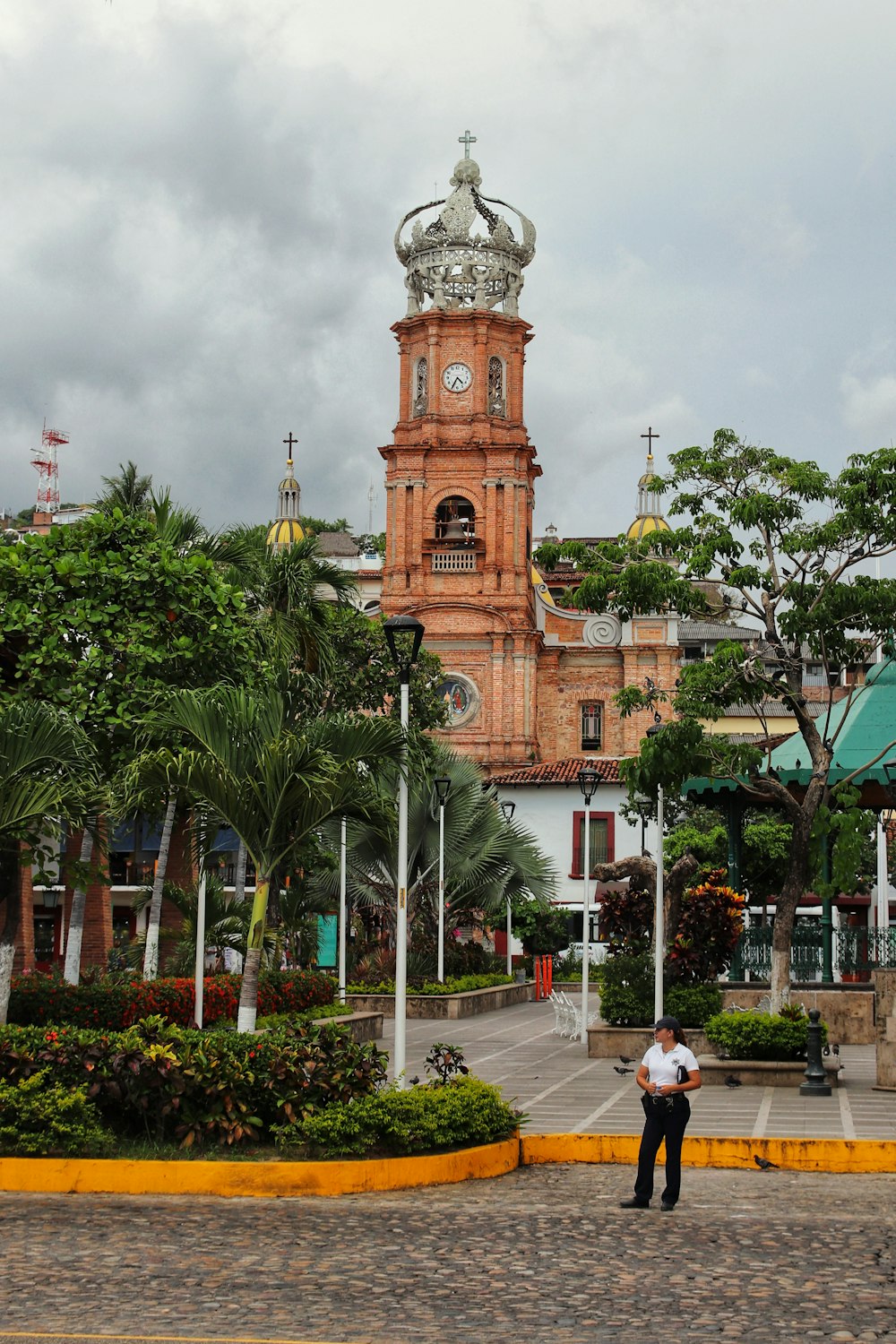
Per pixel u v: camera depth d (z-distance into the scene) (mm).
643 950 30766
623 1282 11875
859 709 32562
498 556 71688
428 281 73938
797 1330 10523
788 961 27750
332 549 120625
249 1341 10203
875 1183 16641
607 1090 23656
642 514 96500
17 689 24094
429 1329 10531
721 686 28125
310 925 39344
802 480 27859
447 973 46875
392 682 51531
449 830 45031
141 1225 13969
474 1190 16109
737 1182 16656
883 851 36781
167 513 30984
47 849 20922
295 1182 15852
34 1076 16531
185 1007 23344
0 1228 13766
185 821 29250
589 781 33281
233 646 25328
